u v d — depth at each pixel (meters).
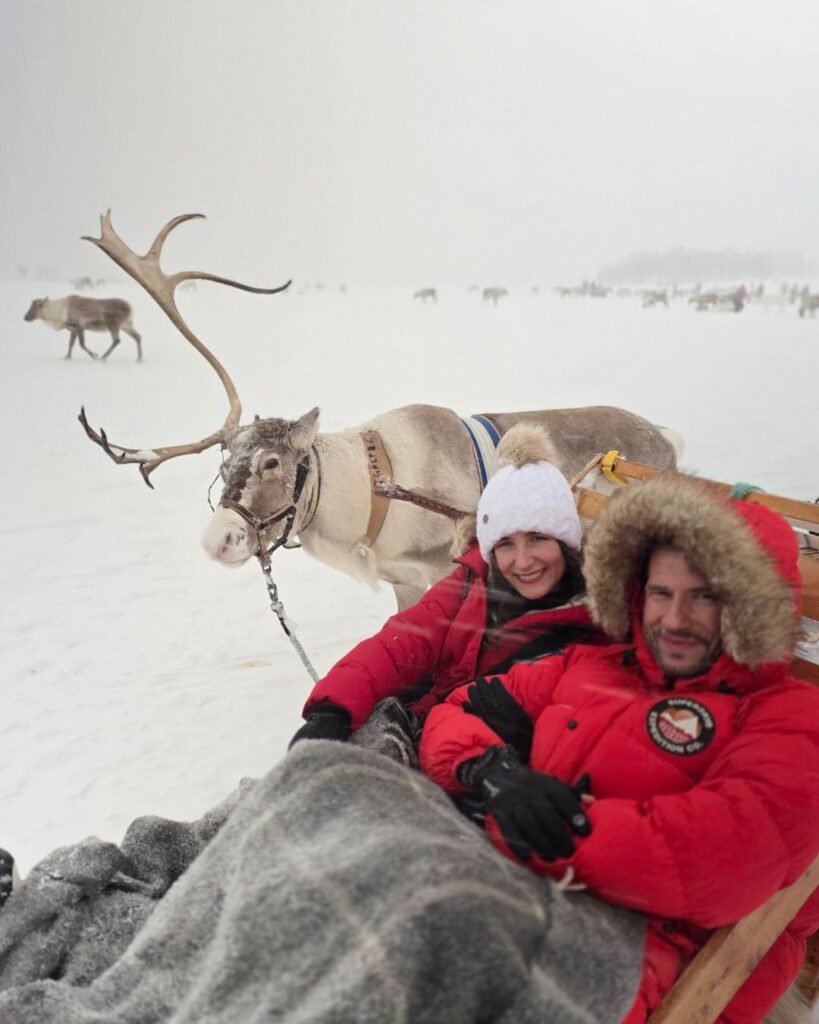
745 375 12.97
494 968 0.88
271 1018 0.89
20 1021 1.04
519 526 1.57
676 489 1.27
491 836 1.14
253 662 4.03
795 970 1.40
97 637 4.34
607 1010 1.01
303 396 11.00
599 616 1.39
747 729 1.21
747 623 1.18
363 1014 0.84
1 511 6.70
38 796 2.94
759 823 1.11
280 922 0.95
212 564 5.61
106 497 7.21
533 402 10.76
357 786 1.12
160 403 10.66
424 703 1.69
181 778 3.04
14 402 10.58
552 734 1.31
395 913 0.90
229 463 3.10
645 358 14.55
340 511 3.33
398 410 3.59
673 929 1.21
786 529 1.30
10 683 3.80
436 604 1.70
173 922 1.11
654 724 1.24
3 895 1.29
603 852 1.07
